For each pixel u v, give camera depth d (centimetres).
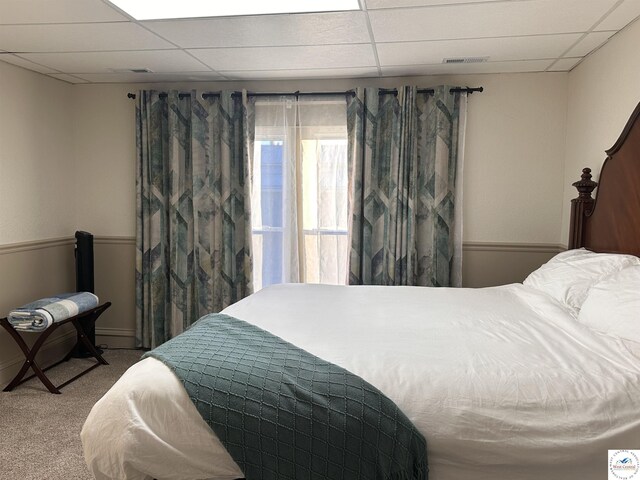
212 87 421
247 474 160
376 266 405
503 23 277
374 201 402
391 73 388
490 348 196
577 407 157
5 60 355
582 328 212
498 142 395
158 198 423
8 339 365
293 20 272
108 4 251
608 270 248
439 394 162
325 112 410
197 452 160
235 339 205
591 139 335
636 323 192
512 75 388
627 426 153
